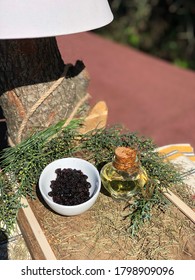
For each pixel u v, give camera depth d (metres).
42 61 0.36
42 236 0.31
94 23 0.28
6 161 0.36
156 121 0.83
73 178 0.34
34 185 0.36
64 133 0.38
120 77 1.00
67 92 0.39
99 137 0.39
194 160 0.42
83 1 0.28
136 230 0.32
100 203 0.34
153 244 0.31
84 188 0.33
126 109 0.87
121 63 1.07
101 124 0.42
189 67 1.17
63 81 0.38
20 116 0.38
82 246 0.31
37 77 0.36
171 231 0.32
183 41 1.23
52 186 0.34
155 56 1.25
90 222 0.33
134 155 0.32
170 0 1.22
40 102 0.37
